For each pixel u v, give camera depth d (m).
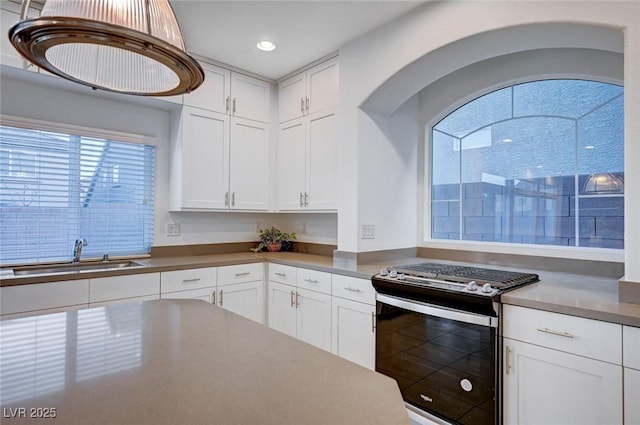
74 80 1.08
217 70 3.18
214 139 3.17
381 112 2.87
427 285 1.98
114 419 0.70
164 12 0.97
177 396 0.79
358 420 0.70
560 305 1.56
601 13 1.66
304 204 3.23
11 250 2.51
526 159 2.56
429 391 1.98
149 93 1.19
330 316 2.59
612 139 2.21
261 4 2.27
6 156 2.50
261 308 3.15
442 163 3.06
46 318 1.36
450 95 2.96
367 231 2.77
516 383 1.69
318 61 3.10
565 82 2.40
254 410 0.73
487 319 1.75
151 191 3.15
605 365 1.44
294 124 3.36
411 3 2.27
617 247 2.18
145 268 2.53
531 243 2.53
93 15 0.86
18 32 0.83
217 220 3.55
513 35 2.00
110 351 1.04
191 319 1.36
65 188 2.73
